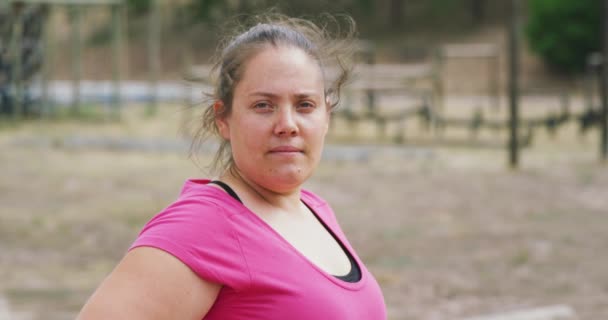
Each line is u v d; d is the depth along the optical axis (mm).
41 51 27031
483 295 8281
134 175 16094
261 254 2025
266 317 2010
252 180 2189
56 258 9828
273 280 2016
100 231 11305
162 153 19172
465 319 7445
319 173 15891
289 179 2150
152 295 1921
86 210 12719
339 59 2303
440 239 10711
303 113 2166
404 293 8344
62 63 47250
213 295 1986
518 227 11328
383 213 12383
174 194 14133
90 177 15859
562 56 36375
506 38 41281
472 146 19922
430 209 12656
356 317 2129
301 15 2594
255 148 2137
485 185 14500
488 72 37906
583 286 8555
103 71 47281
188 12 49688
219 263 1979
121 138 21312
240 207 2090
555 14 36188
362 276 2258
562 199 13219
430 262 9570
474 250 10125
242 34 2219
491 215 12141
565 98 23922
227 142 2268
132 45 49312
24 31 26828
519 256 9797
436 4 45938
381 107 29438
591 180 14750
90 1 26172
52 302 7906
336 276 2168
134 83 43625
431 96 23188
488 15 43938
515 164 16422
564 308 7684
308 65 2168
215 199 2072
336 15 2502
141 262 1941
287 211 2252
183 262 1945
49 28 26344
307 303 2031
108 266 9523
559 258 9672
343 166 16812
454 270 9211
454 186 14453
